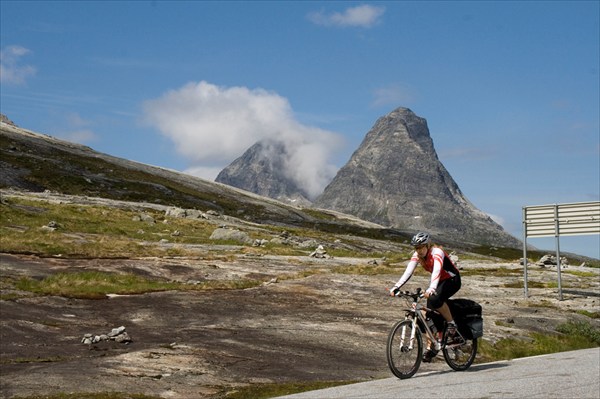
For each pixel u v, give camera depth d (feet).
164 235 194.39
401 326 42.01
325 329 71.41
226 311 79.30
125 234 187.32
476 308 44.73
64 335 61.82
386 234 543.80
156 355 54.13
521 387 34.60
